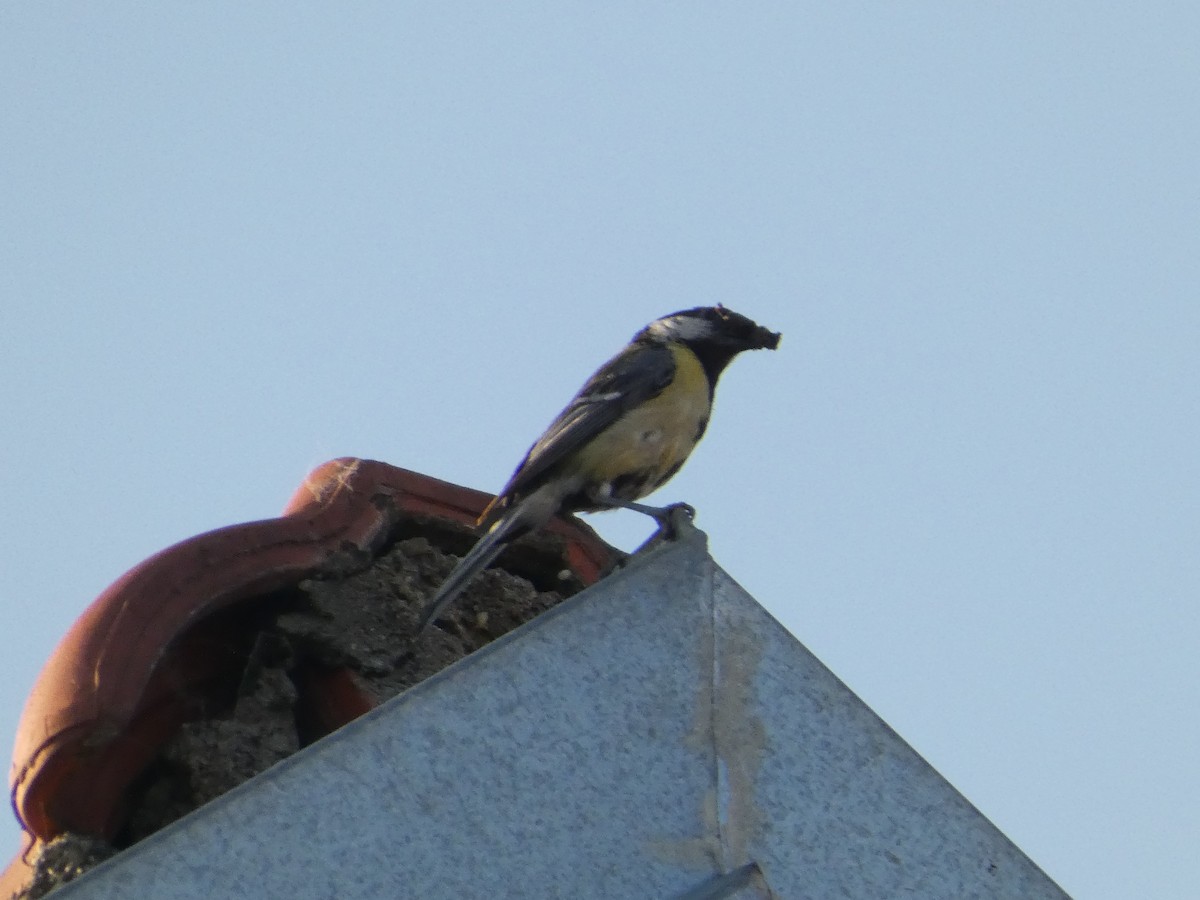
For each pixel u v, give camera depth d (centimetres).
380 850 698
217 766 1002
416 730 727
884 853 763
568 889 708
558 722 743
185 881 674
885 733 795
